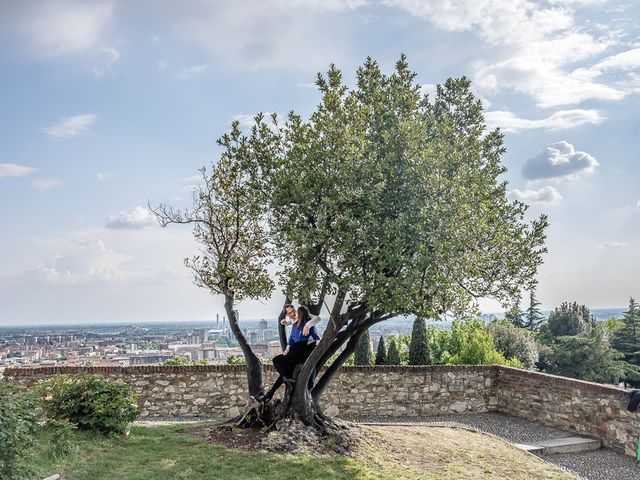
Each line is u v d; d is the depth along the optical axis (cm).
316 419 1036
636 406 972
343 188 919
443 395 1556
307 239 881
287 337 1130
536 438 1270
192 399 1405
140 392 1385
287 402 1027
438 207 851
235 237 1098
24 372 1338
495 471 941
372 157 907
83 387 956
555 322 4741
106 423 919
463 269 909
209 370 1420
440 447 1055
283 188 966
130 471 768
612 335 4434
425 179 873
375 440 1040
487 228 973
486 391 1587
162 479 748
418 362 1969
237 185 1076
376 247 867
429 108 1144
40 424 878
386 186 927
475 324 2336
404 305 861
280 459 871
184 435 980
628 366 3675
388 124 995
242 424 1028
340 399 1491
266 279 1106
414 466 927
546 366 3744
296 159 957
